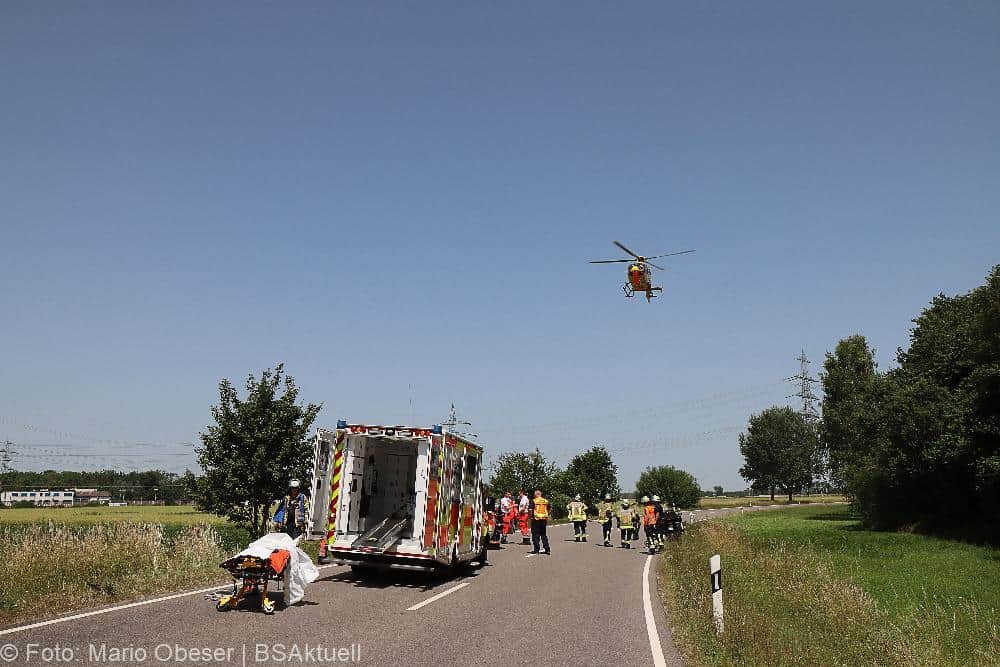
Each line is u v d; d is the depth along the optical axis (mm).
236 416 20297
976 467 30281
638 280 29094
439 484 15258
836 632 11305
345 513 15648
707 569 17109
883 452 36688
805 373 98938
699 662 8633
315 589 13820
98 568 13555
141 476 121500
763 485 110625
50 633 8711
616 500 30391
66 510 73812
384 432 15578
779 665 8539
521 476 52156
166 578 13305
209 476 19969
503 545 27000
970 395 31453
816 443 64625
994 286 30094
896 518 38375
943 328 39656
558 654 8898
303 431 20891
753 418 112250
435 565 15141
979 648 11508
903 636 11000
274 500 20641
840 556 25219
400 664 8062
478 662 8312
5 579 12008
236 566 11141
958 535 32281
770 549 24562
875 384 43000
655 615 12031
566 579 16766
